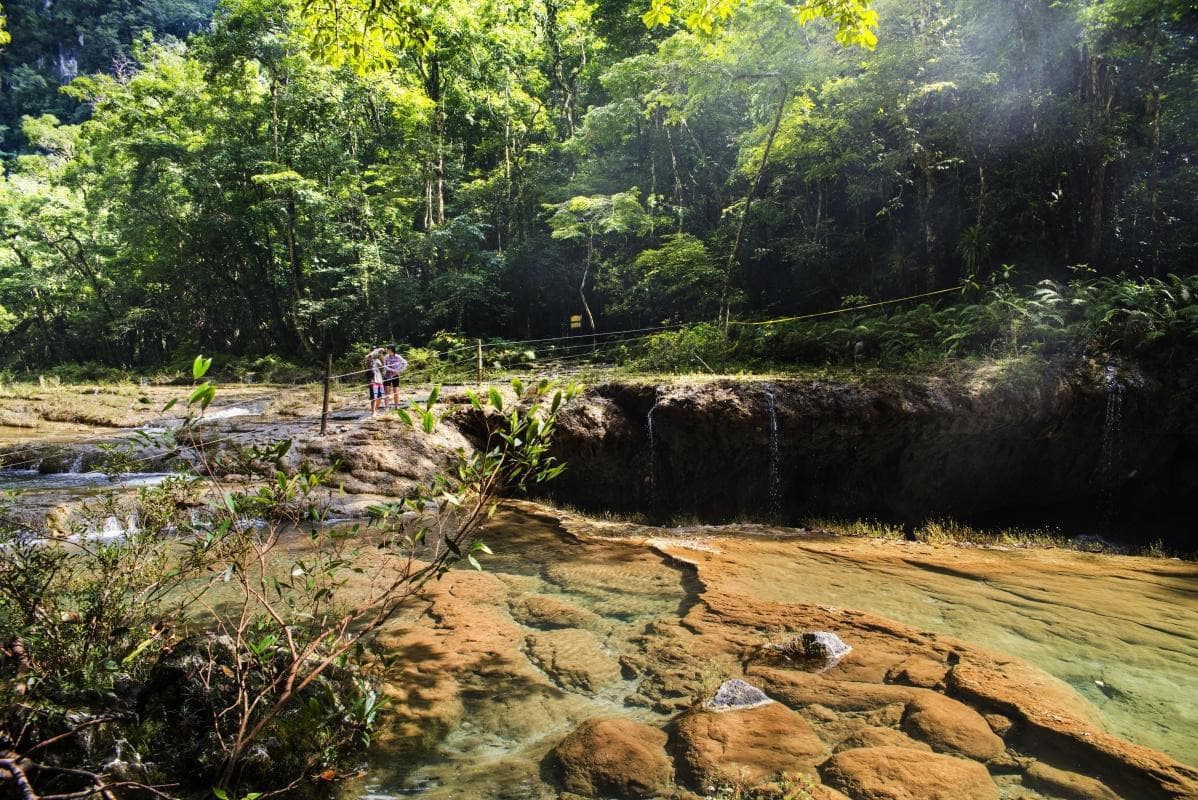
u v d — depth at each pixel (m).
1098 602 6.25
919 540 9.28
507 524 9.14
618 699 4.14
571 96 28.94
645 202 22.67
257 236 30.23
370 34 5.44
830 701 3.98
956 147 14.20
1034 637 5.29
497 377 16.86
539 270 26.44
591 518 10.14
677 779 3.23
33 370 36.38
